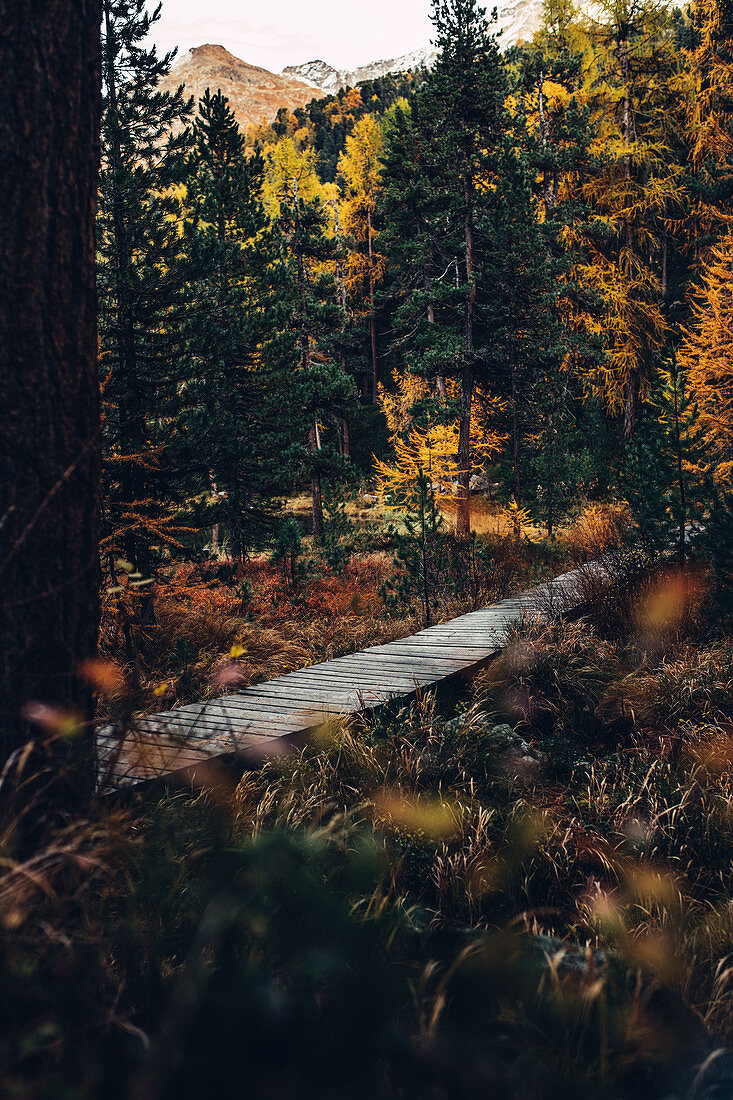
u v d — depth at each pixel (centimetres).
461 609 966
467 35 1828
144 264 865
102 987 173
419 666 644
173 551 852
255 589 1166
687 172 2384
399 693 556
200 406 967
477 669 640
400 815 370
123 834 198
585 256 2411
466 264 2002
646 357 2364
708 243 2248
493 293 1898
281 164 4275
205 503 912
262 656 798
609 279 2381
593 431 1975
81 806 201
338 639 870
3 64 193
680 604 697
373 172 3872
